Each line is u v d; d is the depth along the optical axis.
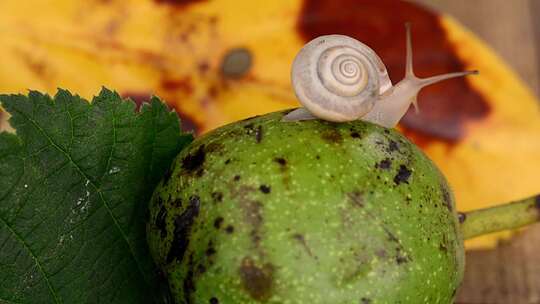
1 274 0.21
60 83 0.26
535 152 0.26
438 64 0.26
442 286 0.20
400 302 0.20
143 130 0.22
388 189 0.20
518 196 0.26
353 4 0.26
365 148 0.20
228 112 0.26
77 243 0.21
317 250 0.20
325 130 0.21
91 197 0.21
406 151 0.21
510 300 0.27
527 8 0.29
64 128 0.21
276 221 0.20
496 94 0.26
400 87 0.22
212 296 0.20
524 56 0.29
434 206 0.20
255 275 0.20
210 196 0.20
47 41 0.26
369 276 0.20
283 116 0.21
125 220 0.22
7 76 0.26
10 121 0.21
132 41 0.26
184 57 0.26
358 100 0.21
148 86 0.26
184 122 0.26
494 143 0.26
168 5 0.26
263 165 0.20
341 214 0.20
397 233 0.20
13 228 0.21
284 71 0.26
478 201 0.26
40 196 0.21
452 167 0.26
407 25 0.23
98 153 0.21
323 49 0.21
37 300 0.21
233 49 0.26
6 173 0.20
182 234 0.20
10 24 0.26
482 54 0.26
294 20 0.26
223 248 0.20
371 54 0.21
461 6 0.29
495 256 0.27
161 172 0.22
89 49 0.26
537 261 0.27
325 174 0.20
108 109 0.21
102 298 0.22
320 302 0.20
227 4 0.26
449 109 0.26
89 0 0.26
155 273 0.22
